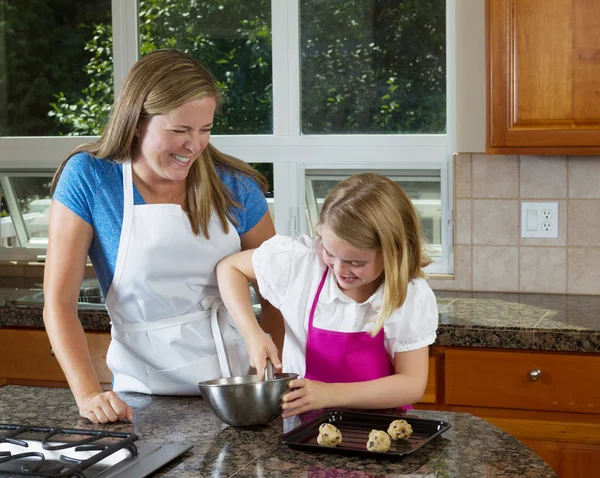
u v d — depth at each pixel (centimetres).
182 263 179
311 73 320
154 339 181
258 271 177
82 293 313
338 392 155
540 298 288
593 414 238
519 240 299
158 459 131
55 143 345
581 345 236
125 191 174
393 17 311
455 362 246
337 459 133
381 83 315
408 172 315
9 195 351
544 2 255
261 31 323
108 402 156
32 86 346
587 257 294
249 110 327
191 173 178
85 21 340
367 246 155
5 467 131
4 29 346
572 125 258
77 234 172
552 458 242
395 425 141
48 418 158
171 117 162
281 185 325
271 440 143
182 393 181
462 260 304
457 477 124
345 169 320
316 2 316
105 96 341
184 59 168
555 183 294
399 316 167
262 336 164
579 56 255
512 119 262
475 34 295
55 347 165
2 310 280
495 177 298
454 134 309
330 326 174
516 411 244
